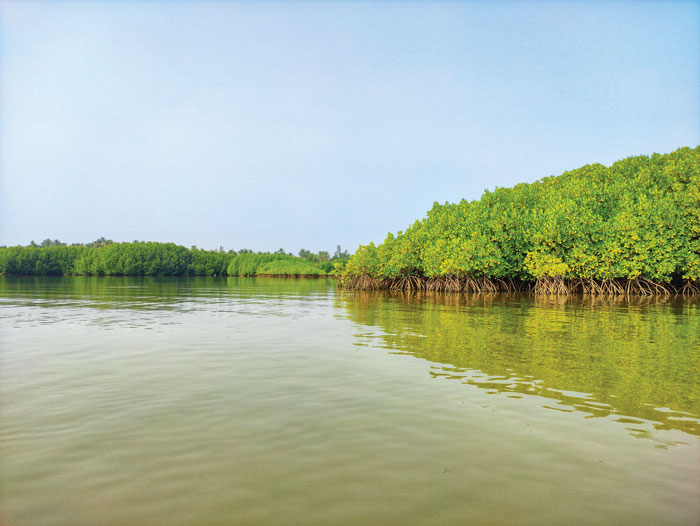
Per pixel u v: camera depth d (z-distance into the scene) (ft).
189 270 620.90
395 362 43.27
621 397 31.96
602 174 238.07
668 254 171.42
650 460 21.72
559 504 17.65
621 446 23.35
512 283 206.59
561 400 31.19
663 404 30.42
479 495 18.26
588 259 172.86
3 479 19.11
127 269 569.64
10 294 156.76
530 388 34.17
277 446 22.84
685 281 186.70
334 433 24.68
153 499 17.65
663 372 39.63
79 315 86.02
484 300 142.00
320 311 98.73
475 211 203.31
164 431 24.73
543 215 189.47
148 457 21.39
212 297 150.30
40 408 28.53
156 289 208.64
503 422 26.73
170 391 32.60
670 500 18.07
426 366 41.55
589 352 48.91
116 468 20.21
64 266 578.25
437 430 25.32
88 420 26.37
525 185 255.29
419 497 18.04
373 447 22.84
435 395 32.12
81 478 19.27
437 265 199.31
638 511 17.22
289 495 18.07
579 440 24.09
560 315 91.04
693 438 24.53
